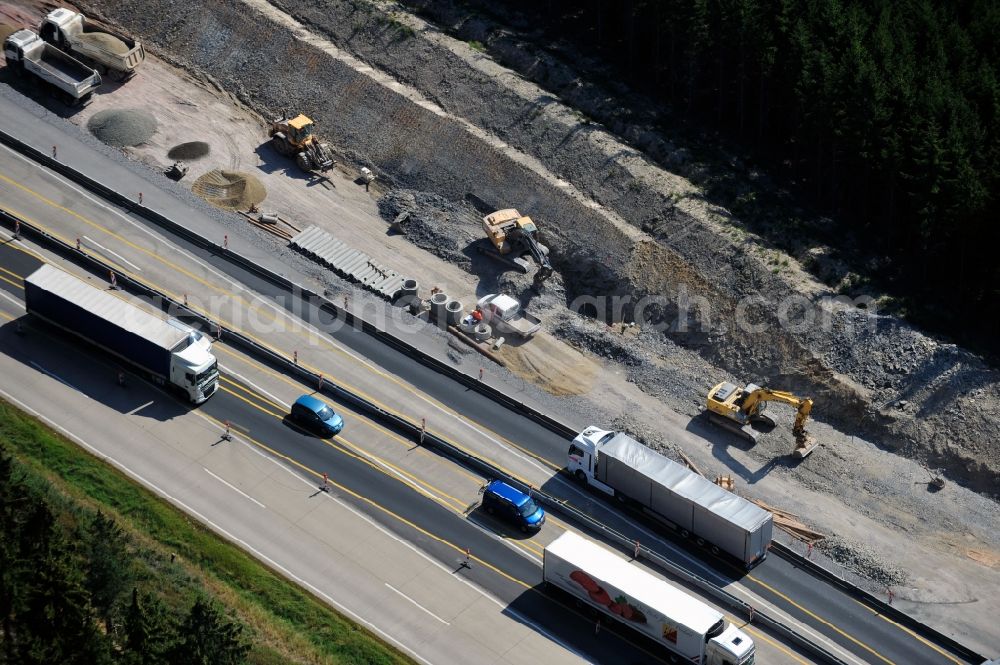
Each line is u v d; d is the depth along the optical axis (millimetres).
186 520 85000
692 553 86562
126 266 104812
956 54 111125
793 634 80125
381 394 97250
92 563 72875
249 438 92312
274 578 82125
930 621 83625
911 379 97000
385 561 84750
